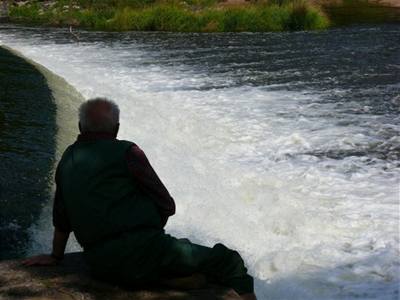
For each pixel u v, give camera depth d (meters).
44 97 9.34
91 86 12.27
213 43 21.86
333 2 37.12
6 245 4.38
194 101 12.16
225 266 3.64
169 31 26.44
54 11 31.00
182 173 7.38
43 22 29.50
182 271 3.52
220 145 9.25
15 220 4.70
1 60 13.09
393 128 10.04
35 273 3.78
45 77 11.47
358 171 8.05
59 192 3.54
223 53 19.22
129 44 21.66
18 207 4.92
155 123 9.96
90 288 3.59
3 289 3.57
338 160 8.50
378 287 5.12
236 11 26.92
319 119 10.68
